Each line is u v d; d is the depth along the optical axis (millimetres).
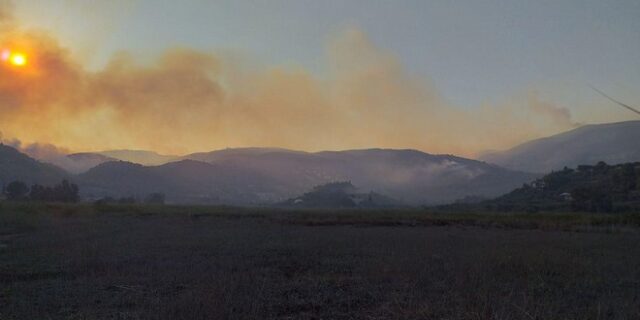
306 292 13758
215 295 11961
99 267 17984
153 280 15156
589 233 39375
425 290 13648
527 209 99375
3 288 14195
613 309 11805
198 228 37844
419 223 50500
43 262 19328
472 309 11047
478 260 19391
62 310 11617
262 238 29672
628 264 20078
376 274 16344
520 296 12688
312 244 26547
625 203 88438
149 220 48219
